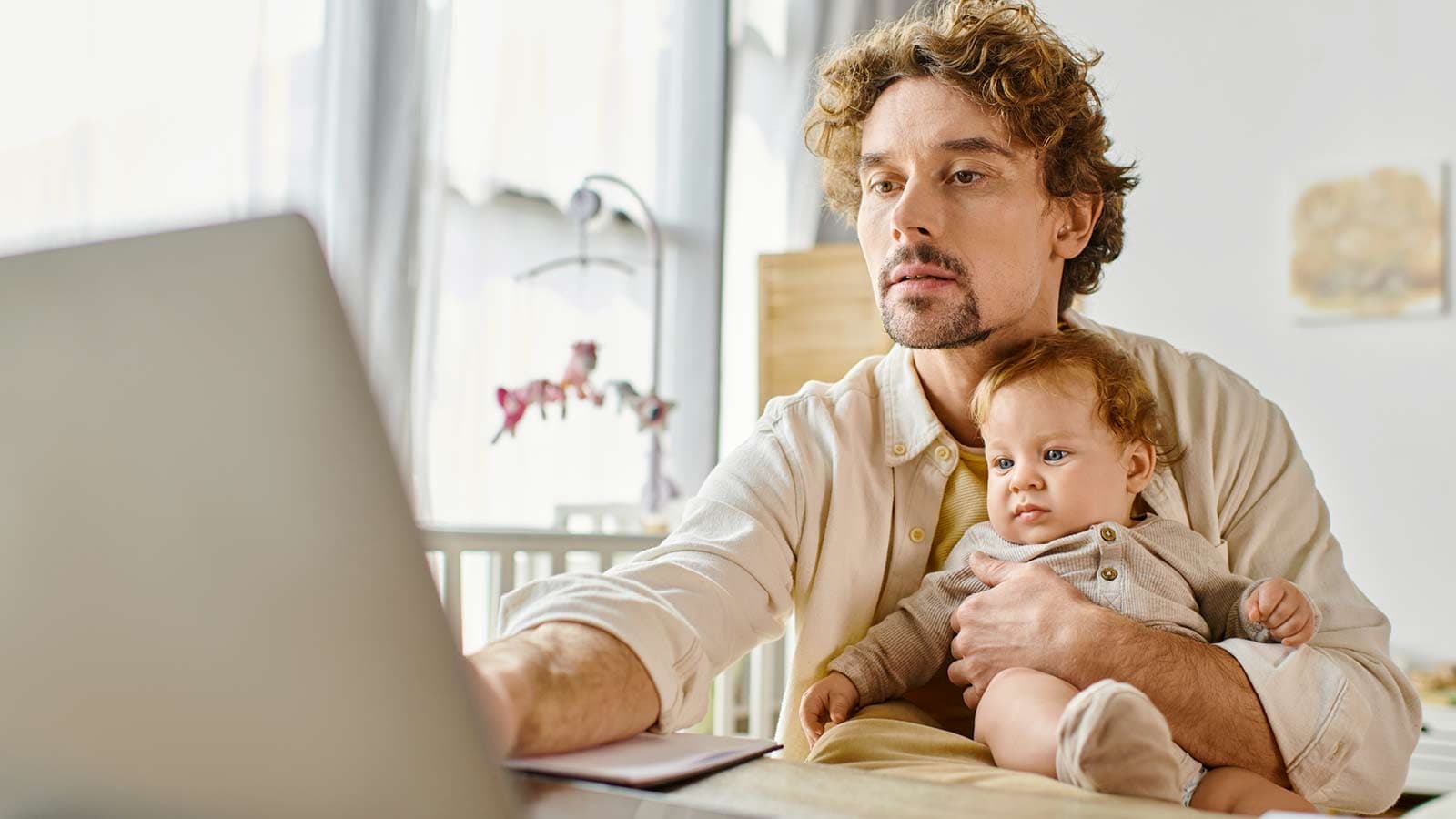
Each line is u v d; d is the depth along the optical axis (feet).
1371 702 3.28
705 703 2.91
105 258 1.72
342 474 1.60
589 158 10.78
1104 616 3.27
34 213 6.07
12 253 1.79
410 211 7.79
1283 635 3.30
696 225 11.98
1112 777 2.25
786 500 3.82
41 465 1.72
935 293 3.63
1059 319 4.35
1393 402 11.12
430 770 1.56
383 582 1.58
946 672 3.78
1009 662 3.33
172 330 1.67
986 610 3.45
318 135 7.39
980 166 3.63
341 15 7.50
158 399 1.67
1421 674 9.95
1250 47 11.85
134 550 1.67
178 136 6.67
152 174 6.56
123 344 1.69
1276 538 3.88
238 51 6.97
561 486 10.14
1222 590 3.68
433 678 1.57
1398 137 11.25
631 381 11.12
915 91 3.69
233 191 6.92
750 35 13.10
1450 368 10.94
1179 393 4.06
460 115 9.43
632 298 11.18
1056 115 3.70
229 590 1.63
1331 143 11.50
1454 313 10.93
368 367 1.63
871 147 3.78
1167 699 3.13
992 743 3.06
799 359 11.43
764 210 13.07
